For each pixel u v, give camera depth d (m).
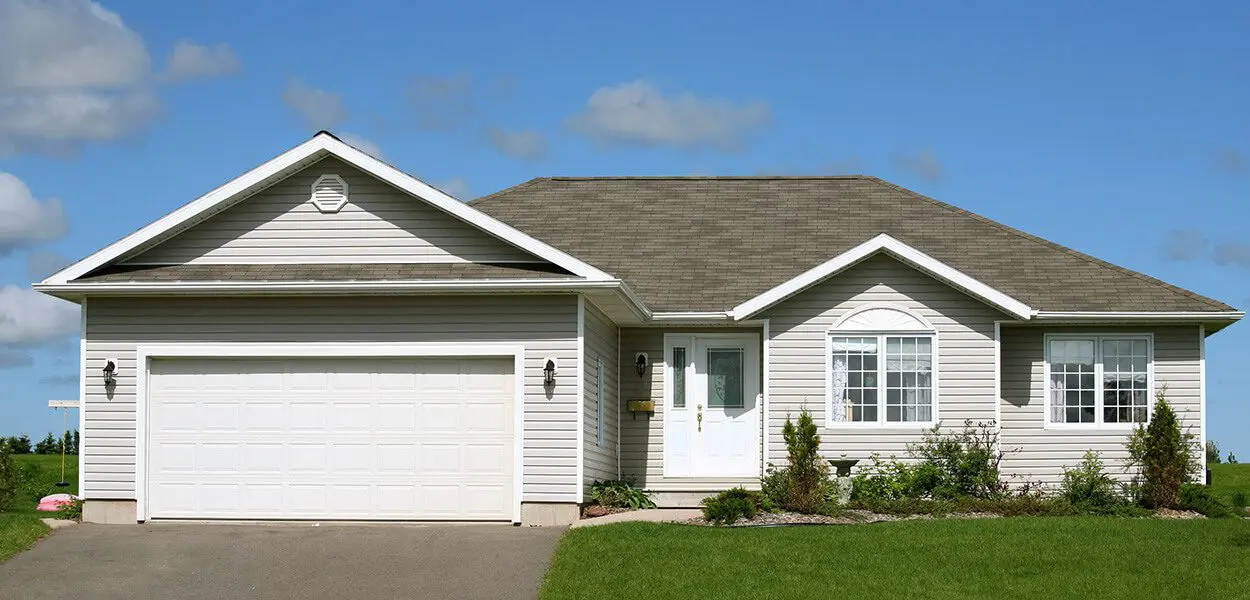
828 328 21.58
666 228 25.14
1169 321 21.78
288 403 18.89
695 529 17.34
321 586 14.60
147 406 18.95
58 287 18.42
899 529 17.33
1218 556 15.68
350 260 18.97
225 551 16.41
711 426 22.52
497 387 18.70
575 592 14.12
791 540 16.52
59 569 15.45
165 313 18.98
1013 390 22.14
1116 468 21.92
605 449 21.08
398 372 18.83
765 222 25.28
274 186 19.19
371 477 18.72
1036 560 15.47
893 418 21.42
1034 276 22.81
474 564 15.55
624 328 22.62
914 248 21.70
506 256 18.86
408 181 18.70
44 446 40.03
